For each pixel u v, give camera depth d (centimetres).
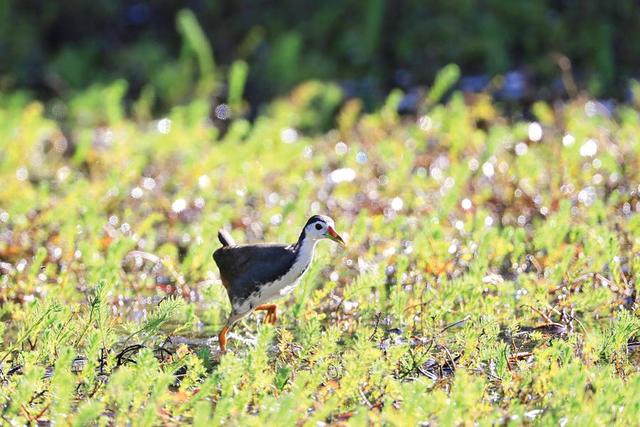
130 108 2203
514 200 1383
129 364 865
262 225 1341
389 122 1767
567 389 736
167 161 1633
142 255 1165
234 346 971
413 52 2317
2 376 822
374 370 782
